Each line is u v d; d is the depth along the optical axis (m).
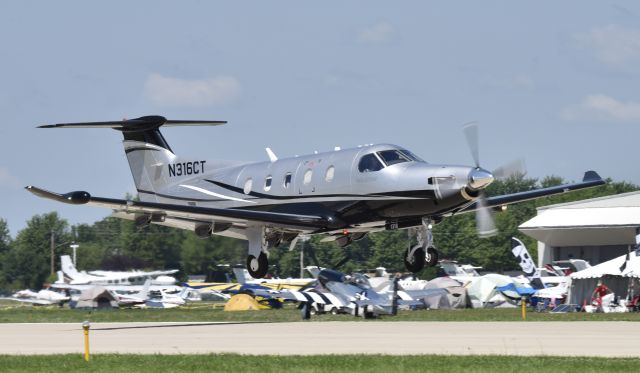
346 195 101.00
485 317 121.88
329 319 117.31
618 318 117.44
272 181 109.88
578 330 90.38
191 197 119.75
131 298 190.75
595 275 148.62
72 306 188.38
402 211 97.44
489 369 58.00
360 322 108.75
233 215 102.62
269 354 68.38
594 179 112.50
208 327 101.50
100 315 138.88
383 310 117.88
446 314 132.62
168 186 122.94
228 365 61.53
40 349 77.06
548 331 89.12
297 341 79.50
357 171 100.25
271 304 174.50
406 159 99.25
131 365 62.81
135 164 125.69
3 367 63.25
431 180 94.25
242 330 94.75
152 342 81.56
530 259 182.00
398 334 86.19
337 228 102.50
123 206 97.00
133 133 125.25
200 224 108.94
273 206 109.06
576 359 61.91
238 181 114.50
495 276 173.12
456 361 61.59
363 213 100.12
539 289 170.88
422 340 79.06
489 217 97.69
